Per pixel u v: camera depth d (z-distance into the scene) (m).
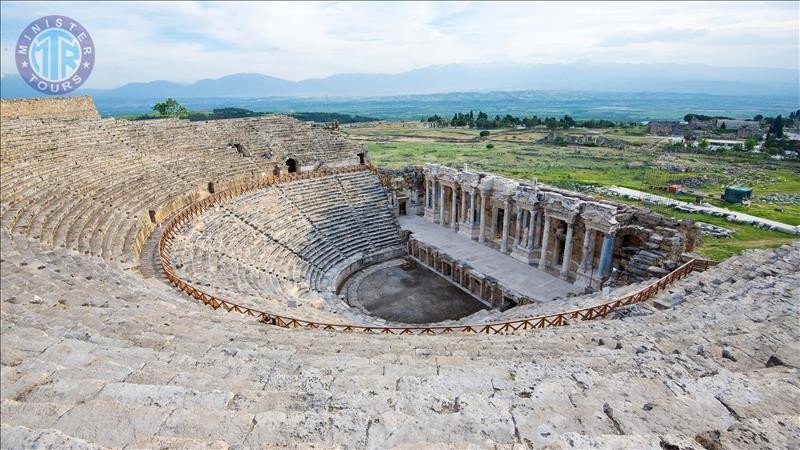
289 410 7.22
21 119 36.31
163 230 30.38
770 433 5.82
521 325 20.89
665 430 6.45
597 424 6.65
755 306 14.90
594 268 35.22
